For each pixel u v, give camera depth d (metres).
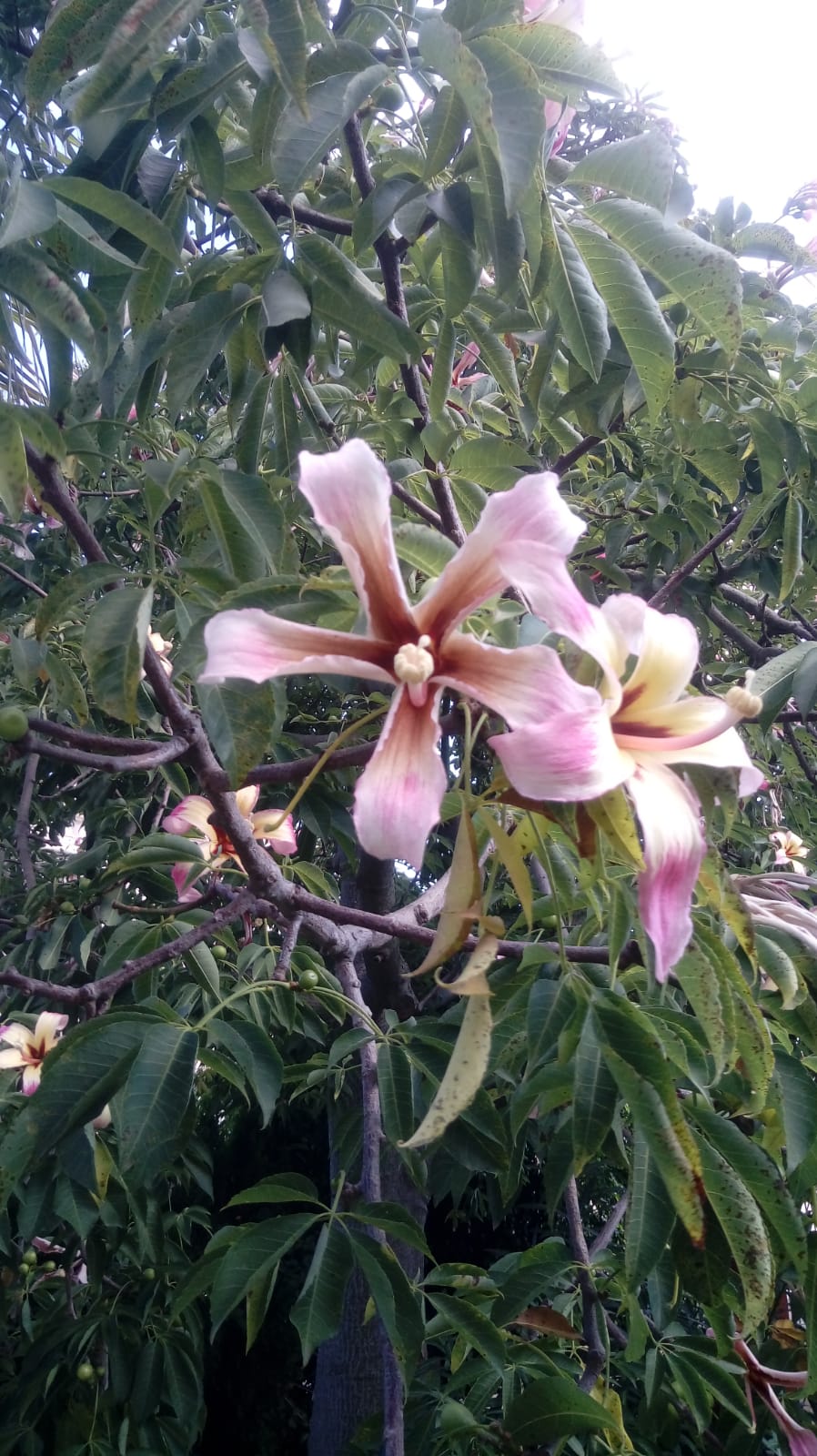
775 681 0.76
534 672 0.38
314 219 0.72
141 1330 1.14
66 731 0.57
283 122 0.54
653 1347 0.74
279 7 0.47
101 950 1.29
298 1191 0.58
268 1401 2.20
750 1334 0.48
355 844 0.91
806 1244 0.52
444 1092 0.37
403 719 0.38
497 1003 0.55
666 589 1.00
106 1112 0.71
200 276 0.69
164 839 0.79
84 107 0.49
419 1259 1.22
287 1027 0.84
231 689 0.52
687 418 0.85
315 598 0.47
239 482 0.55
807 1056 0.66
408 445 0.83
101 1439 1.10
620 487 1.12
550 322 0.66
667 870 0.39
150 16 0.47
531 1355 0.72
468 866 0.39
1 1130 0.72
